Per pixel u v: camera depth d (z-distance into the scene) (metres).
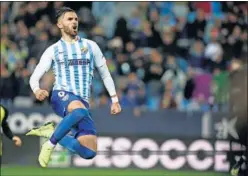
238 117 35.16
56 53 23.50
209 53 50.38
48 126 24.16
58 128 22.92
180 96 47.19
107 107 44.06
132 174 41.78
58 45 23.61
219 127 43.44
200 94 46.97
